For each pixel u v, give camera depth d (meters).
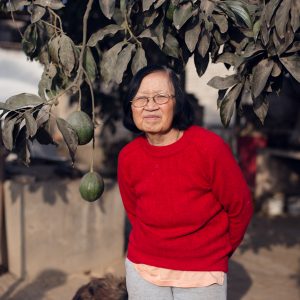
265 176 8.37
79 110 2.33
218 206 2.30
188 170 2.21
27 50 2.89
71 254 4.81
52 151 7.75
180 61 2.68
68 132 2.16
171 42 2.55
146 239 2.35
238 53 2.52
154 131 2.22
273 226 7.42
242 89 2.44
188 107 2.30
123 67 2.45
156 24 2.53
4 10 3.07
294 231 7.15
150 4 2.35
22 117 2.26
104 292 3.42
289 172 8.47
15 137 2.34
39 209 4.59
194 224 2.26
